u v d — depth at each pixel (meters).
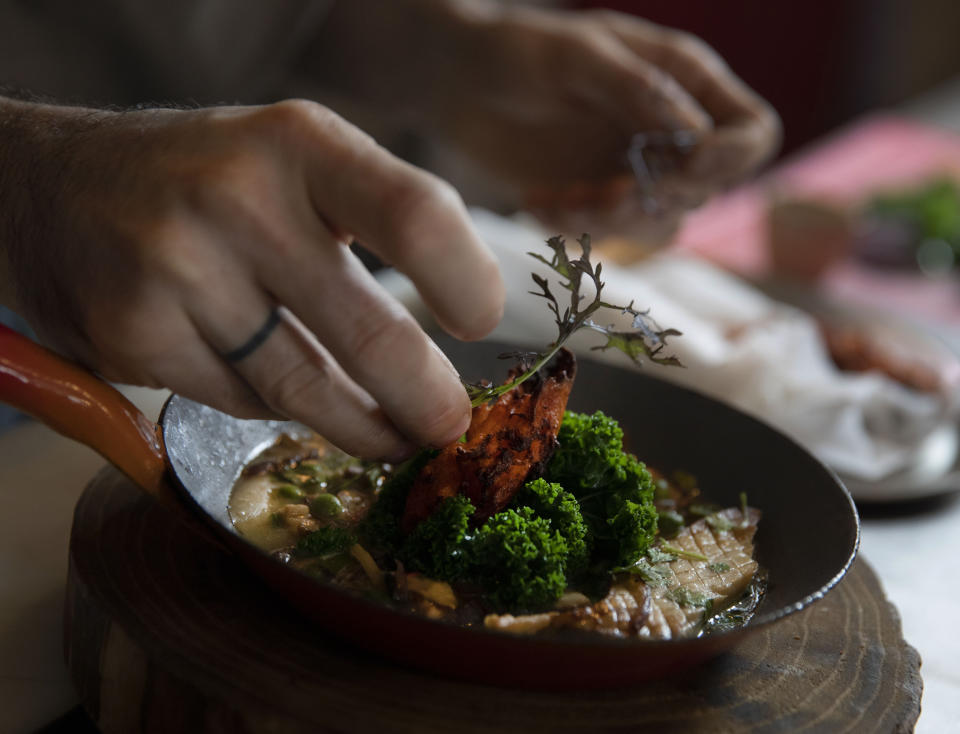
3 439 0.44
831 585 0.30
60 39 0.68
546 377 0.33
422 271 0.26
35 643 0.34
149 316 0.27
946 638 0.39
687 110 0.60
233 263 0.27
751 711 0.30
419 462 0.34
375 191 0.26
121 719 0.30
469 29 0.70
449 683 0.30
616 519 0.32
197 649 0.29
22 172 0.30
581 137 0.70
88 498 0.36
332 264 0.27
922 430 0.54
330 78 0.81
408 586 0.31
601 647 0.27
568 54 0.63
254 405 0.30
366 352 0.27
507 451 0.32
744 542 0.36
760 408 0.52
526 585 0.30
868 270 0.84
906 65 2.18
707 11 1.88
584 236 0.30
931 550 0.45
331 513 0.35
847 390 0.52
